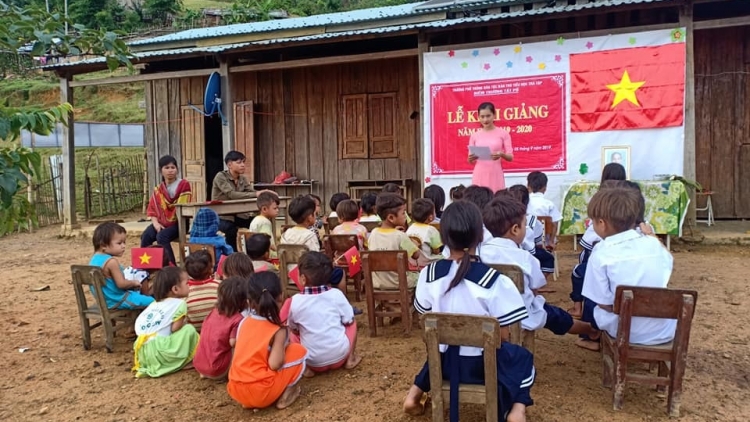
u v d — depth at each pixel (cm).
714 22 746
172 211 652
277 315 342
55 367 430
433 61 873
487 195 459
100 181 1422
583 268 442
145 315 419
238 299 385
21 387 393
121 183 1467
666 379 317
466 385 286
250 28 1173
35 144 1762
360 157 1123
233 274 429
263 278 343
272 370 338
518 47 832
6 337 505
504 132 679
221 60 1009
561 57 812
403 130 1088
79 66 1074
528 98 833
